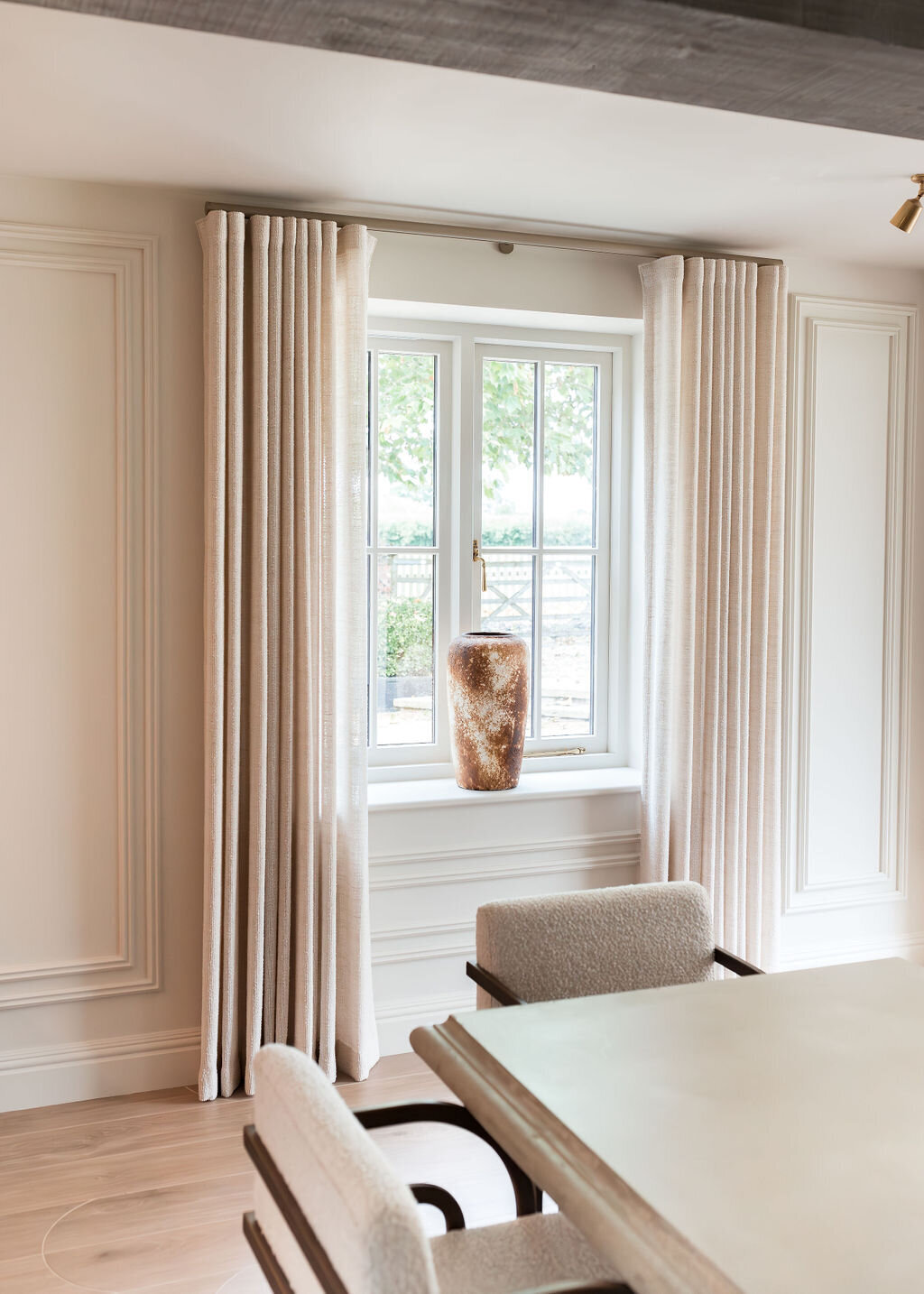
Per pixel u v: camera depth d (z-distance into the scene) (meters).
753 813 3.89
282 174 3.05
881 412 4.17
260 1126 1.41
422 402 3.96
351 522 3.33
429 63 1.75
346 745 3.36
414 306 3.63
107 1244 2.48
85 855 3.20
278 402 3.21
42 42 2.27
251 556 3.21
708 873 3.81
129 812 3.21
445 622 4.02
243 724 3.26
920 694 4.30
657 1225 1.27
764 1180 1.36
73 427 3.13
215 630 3.15
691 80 1.81
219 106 2.59
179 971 3.29
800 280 4.01
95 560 3.17
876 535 4.18
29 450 3.10
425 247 3.56
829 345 4.07
